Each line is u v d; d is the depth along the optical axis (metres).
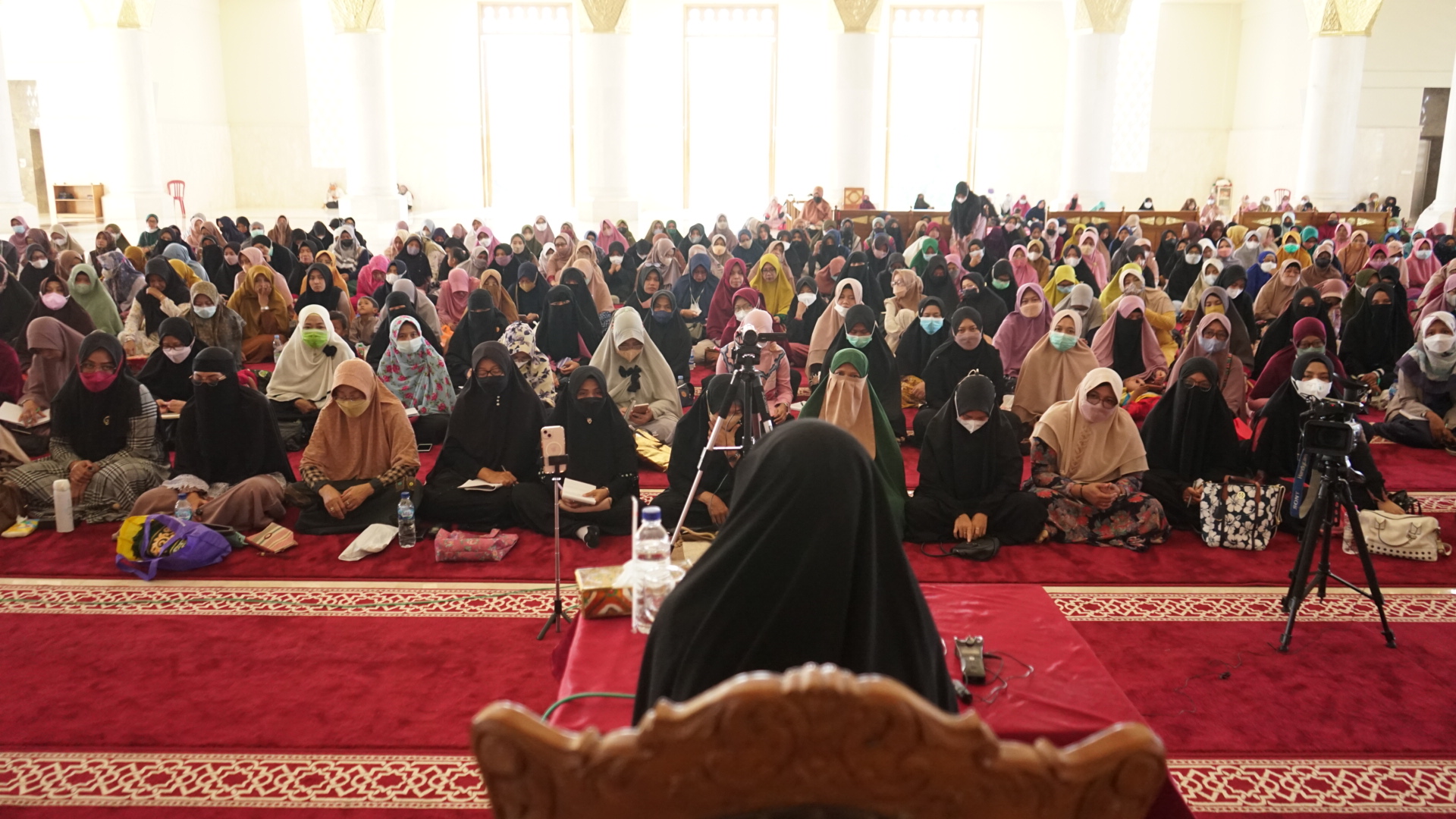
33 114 17.97
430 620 3.32
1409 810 2.38
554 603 3.30
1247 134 20.38
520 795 0.97
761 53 20.41
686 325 7.23
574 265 8.26
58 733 2.63
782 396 5.55
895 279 7.32
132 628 3.24
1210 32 20.75
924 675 1.45
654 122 20.53
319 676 2.94
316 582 3.63
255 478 4.12
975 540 3.98
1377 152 19.20
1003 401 5.64
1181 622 3.37
